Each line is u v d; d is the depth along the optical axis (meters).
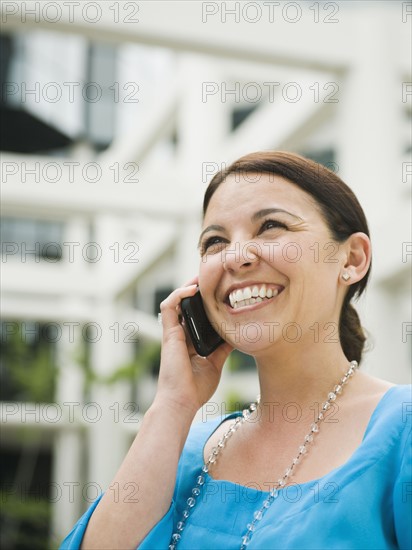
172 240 8.13
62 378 9.83
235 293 1.48
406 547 1.26
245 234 1.49
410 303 4.87
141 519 1.47
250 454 1.51
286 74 6.41
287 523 1.29
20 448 13.97
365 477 1.28
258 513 1.37
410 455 1.27
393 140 4.96
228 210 1.53
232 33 5.02
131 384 9.99
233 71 7.84
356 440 1.38
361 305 3.73
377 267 4.76
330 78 5.30
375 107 4.99
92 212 7.57
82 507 10.74
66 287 10.35
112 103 14.98
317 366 1.48
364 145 4.96
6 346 10.66
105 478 9.67
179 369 1.61
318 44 5.12
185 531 1.44
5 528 10.73
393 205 4.82
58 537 10.07
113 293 10.16
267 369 1.50
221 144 7.67
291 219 1.47
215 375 1.66
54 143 15.01
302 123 5.82
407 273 4.56
